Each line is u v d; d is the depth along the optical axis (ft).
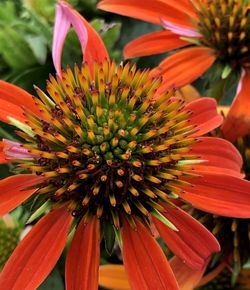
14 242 0.76
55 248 0.58
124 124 0.56
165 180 0.58
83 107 0.58
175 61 0.74
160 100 0.59
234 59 0.76
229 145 0.63
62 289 0.73
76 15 0.65
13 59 0.83
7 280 0.57
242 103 0.72
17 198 0.58
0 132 0.71
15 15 0.87
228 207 0.61
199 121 0.63
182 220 0.61
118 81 0.59
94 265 0.58
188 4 0.75
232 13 0.75
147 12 0.74
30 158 0.57
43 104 0.59
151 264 0.59
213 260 0.73
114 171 0.56
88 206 0.58
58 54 0.64
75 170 0.56
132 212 0.59
